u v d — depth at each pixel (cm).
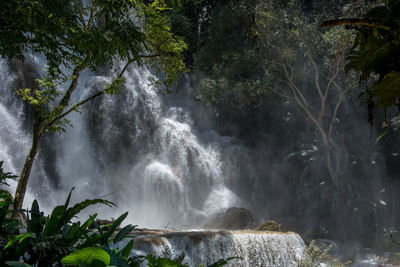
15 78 1806
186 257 873
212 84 2270
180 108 2517
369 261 1403
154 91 2425
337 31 1463
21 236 248
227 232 1038
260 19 1723
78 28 608
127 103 2222
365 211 1772
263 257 1109
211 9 2866
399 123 1741
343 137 1973
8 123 1728
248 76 2195
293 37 1806
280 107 2278
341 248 1559
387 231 1688
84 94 2066
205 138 2462
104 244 272
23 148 1762
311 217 1914
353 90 1850
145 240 812
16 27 520
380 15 88
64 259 203
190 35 2753
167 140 2256
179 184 2114
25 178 711
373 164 1852
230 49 2414
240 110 2434
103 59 600
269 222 1546
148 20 846
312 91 2172
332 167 1894
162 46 869
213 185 2241
